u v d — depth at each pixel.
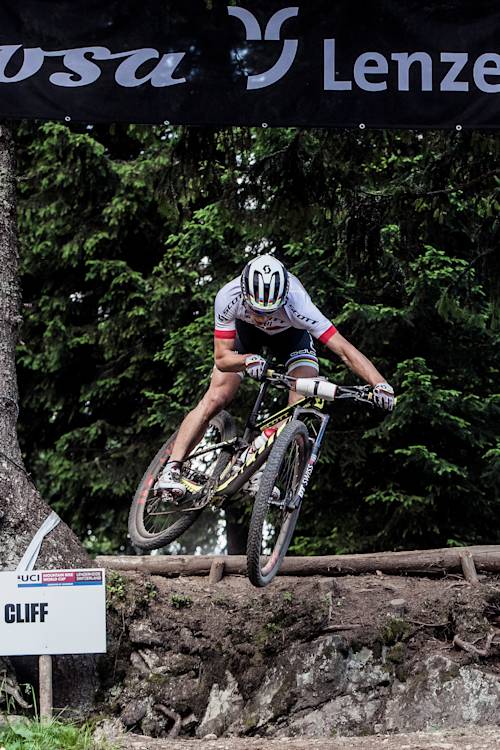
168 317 16.22
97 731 7.65
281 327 7.33
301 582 8.79
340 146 10.17
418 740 6.78
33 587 7.18
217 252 15.63
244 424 14.39
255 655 8.29
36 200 16.47
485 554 8.85
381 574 8.95
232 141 10.23
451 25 8.04
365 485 14.48
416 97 7.97
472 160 10.20
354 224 10.83
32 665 7.71
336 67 7.98
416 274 13.27
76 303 17.20
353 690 8.06
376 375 6.99
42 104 7.88
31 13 7.94
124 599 8.34
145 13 7.98
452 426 13.74
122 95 7.91
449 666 8.02
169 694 8.04
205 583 8.89
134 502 7.88
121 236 16.86
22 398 17.47
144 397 16.94
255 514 6.62
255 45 7.98
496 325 10.85
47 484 18.05
